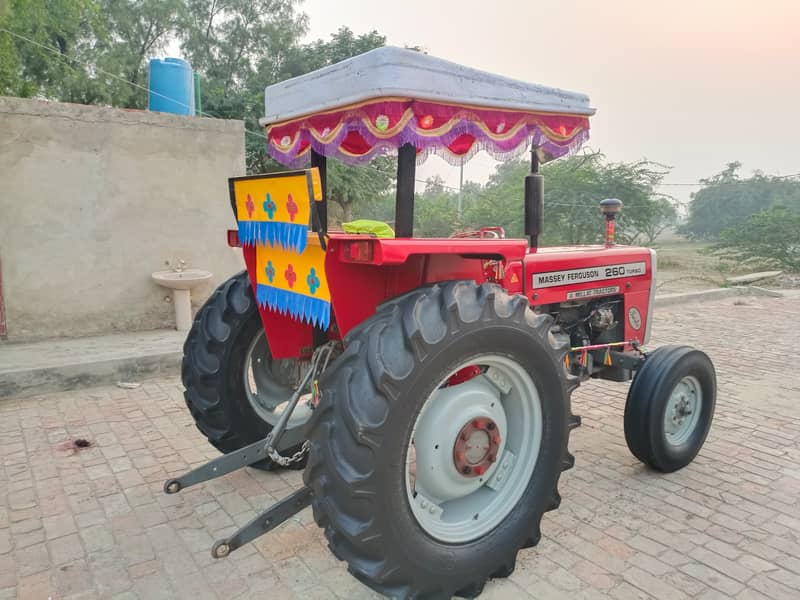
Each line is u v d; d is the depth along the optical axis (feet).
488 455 7.76
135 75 65.82
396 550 6.49
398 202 8.00
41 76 52.85
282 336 9.50
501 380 7.86
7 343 18.29
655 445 10.31
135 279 20.16
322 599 7.38
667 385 10.23
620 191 57.72
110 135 19.19
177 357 16.65
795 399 15.23
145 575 7.80
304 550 8.40
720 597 7.42
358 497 6.21
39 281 18.63
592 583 7.69
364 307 7.43
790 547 8.50
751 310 29.89
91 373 15.49
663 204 60.64
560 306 11.23
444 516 7.57
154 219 20.26
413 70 6.98
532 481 7.95
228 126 21.12
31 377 14.80
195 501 9.73
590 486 10.36
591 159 59.47
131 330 20.26
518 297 7.64
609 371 11.74
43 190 18.39
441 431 7.37
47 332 18.92
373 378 6.29
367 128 7.46
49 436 12.33
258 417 10.50
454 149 9.24
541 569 7.99
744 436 12.70
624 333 12.10
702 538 8.73
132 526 8.97
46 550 8.32
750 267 55.62
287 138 9.38
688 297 32.55
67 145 18.58
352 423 6.20
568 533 8.86
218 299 10.26
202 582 7.68
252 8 75.46
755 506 9.68
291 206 7.03
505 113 8.26
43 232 18.53
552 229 60.13
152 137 19.88
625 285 11.96
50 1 53.67
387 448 6.26
